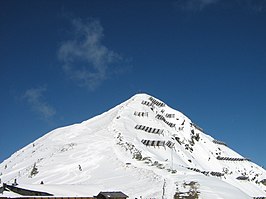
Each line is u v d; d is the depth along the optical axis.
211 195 88.38
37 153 178.25
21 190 83.19
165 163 134.62
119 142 161.75
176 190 92.44
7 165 186.75
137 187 98.06
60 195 82.31
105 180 109.19
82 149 154.38
